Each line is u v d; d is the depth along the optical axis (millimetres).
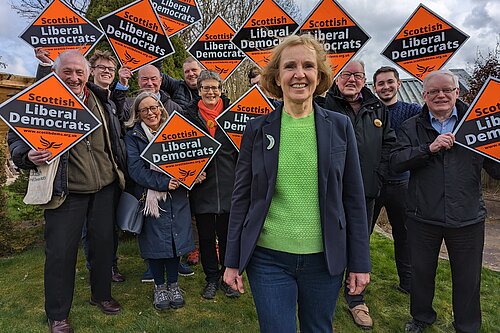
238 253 1981
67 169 2859
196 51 4527
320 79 2010
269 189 1863
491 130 2693
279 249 1885
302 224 1860
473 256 2871
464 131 2740
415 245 3066
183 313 3359
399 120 3832
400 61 3904
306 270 1895
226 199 3449
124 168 3303
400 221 3801
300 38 1900
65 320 2971
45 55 3537
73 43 3773
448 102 2848
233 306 3504
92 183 2979
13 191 5598
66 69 2852
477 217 2826
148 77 3979
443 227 2883
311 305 1961
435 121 2980
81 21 3775
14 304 3498
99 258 3211
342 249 1871
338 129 1920
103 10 5852
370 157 3283
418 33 3816
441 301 3795
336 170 1854
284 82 1869
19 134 2656
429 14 3766
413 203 3020
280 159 1876
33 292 3748
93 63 3674
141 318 3234
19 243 4996
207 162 3326
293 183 1865
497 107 2678
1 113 2615
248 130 2006
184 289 3793
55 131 2750
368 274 1898
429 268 3059
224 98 3760
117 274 3963
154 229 3254
